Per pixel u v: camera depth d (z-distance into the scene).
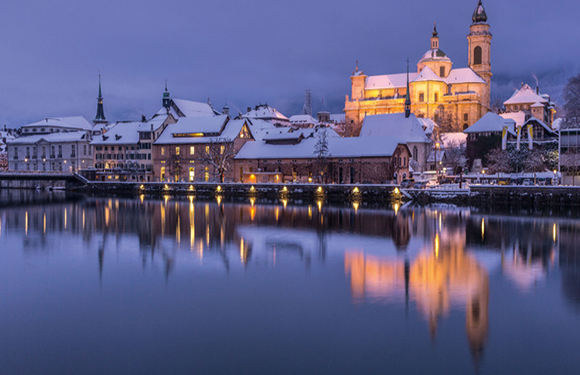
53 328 33.31
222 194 133.75
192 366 28.27
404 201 109.19
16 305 37.59
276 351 29.89
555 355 29.14
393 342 30.84
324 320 34.28
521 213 87.50
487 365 28.08
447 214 86.75
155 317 35.12
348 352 29.67
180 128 161.00
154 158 161.88
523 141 126.50
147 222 79.00
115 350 30.17
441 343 30.66
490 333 31.97
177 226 74.25
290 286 41.88
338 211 92.75
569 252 54.09
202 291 40.78
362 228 71.31
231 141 145.50
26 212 94.31
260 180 141.00
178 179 156.00
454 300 38.00
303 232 68.00
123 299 38.88
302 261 50.62
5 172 158.75
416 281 43.06
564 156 108.62
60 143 186.25
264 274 45.75
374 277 44.56
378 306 36.88
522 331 32.22
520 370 27.55
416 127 150.62
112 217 85.75
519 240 61.06
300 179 135.38
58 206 106.50
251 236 65.06
